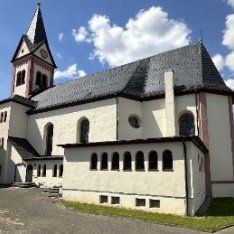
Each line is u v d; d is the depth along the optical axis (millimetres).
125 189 18391
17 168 32312
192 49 30250
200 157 20828
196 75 26797
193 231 12555
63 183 21656
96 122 28188
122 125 26438
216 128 24422
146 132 27141
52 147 32469
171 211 16359
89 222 13688
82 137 30250
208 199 21688
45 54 47031
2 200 19672
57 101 34719
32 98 41531
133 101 27672
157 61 32062
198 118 24453
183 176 16391
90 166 20516
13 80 46312
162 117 26484
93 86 33312
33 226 12375
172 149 17047
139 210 17078
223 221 14344
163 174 17094
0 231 11242
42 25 48938
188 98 25297
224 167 23828
